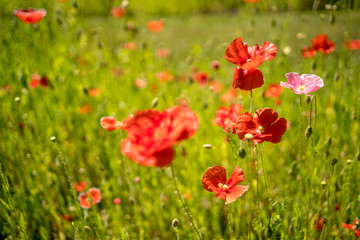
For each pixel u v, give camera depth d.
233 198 1.59
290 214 2.37
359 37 5.50
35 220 2.61
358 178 2.39
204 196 2.79
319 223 2.20
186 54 6.52
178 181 2.71
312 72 3.00
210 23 8.68
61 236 2.58
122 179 3.02
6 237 2.52
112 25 6.95
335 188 2.29
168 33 8.04
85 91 3.35
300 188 2.12
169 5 10.55
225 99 3.33
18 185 2.78
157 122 1.41
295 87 1.79
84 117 3.76
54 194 2.91
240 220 2.40
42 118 3.37
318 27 6.21
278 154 3.15
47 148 3.19
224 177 1.68
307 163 2.47
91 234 2.47
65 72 3.94
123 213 2.89
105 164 3.33
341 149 2.74
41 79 3.32
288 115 3.26
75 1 3.89
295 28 6.37
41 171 2.92
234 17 9.11
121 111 3.84
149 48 5.76
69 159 3.31
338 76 2.89
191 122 1.35
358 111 2.84
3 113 3.23
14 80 3.35
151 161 1.30
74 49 4.30
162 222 2.75
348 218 2.37
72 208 2.72
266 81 3.59
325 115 3.11
